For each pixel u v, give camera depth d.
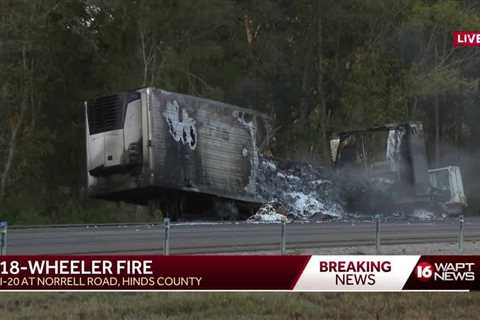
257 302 26.45
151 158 50.44
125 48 77.12
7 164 71.38
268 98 94.06
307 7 95.38
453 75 98.38
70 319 23.23
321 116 95.81
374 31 99.06
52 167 75.94
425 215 68.06
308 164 65.69
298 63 97.31
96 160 51.69
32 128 72.44
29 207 70.50
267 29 95.75
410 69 97.94
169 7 77.44
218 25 83.38
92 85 76.00
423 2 102.94
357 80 95.38
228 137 56.19
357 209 65.69
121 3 73.44
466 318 26.05
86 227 42.69
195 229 41.12
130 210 74.62
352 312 25.92
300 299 27.20
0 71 70.06
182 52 79.94
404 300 27.66
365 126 94.00
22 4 68.69
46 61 72.75
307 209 62.50
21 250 32.22
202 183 53.78
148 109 50.66
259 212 58.81
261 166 61.25
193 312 24.98
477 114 109.69
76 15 72.56
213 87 83.12
